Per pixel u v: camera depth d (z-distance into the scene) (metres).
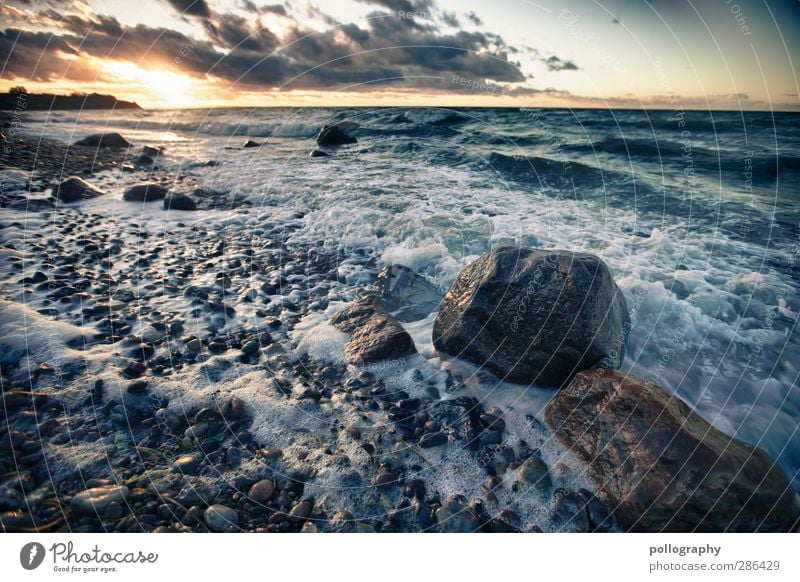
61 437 3.01
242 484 2.83
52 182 8.95
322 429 3.27
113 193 8.62
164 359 3.86
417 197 8.26
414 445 3.15
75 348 3.81
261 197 8.81
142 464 2.90
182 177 10.45
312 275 5.67
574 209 7.61
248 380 3.69
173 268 5.64
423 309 4.89
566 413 3.20
